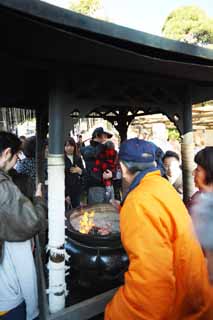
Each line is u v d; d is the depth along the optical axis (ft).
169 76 7.14
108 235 6.88
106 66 5.98
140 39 4.81
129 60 5.51
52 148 6.50
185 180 9.09
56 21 3.92
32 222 5.33
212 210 2.37
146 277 3.95
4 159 5.57
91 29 4.25
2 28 4.00
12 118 23.44
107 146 15.51
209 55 5.76
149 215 4.14
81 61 5.59
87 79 6.75
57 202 6.56
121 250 6.98
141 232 4.08
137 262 4.02
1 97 10.93
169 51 5.22
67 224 7.53
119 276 7.13
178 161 11.27
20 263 5.75
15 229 5.27
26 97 11.01
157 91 8.66
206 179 5.03
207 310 4.07
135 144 4.91
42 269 7.65
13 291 5.72
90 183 15.23
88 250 6.92
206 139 29.37
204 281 4.15
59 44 4.63
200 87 8.87
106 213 8.95
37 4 3.73
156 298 3.94
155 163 4.93
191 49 5.49
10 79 7.80
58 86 6.37
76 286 7.76
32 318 6.07
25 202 5.38
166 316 4.04
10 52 5.03
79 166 18.12
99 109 13.42
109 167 15.20
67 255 7.35
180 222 4.22
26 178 7.50
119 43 4.77
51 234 6.64
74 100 6.71
